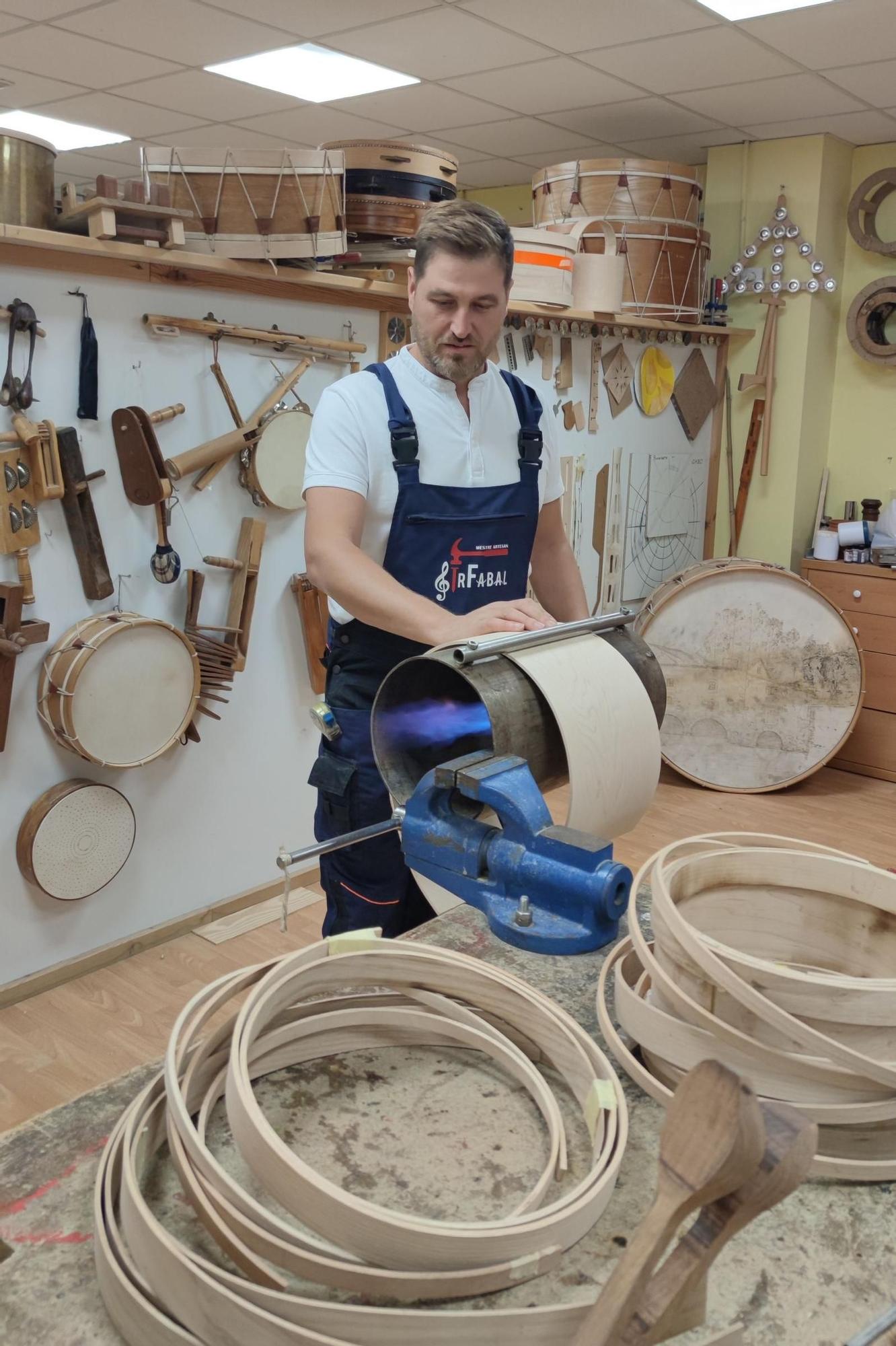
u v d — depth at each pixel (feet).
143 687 9.29
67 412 8.68
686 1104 1.84
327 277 9.61
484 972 3.39
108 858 9.55
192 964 9.89
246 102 15.46
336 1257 2.37
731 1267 2.56
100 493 9.03
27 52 13.33
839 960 3.77
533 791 4.15
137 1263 2.41
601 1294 1.99
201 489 9.72
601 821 4.51
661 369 15.43
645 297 14.05
